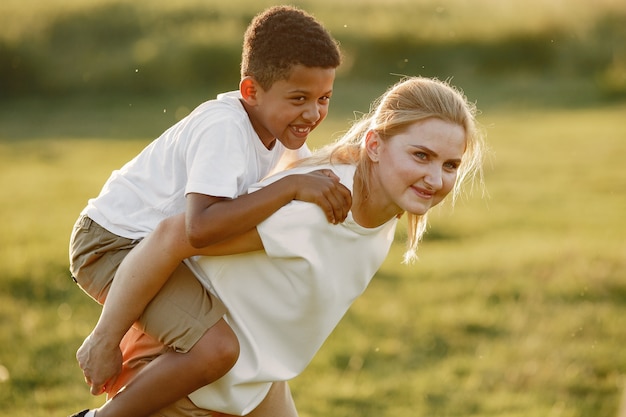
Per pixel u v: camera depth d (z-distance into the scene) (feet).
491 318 35.91
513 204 55.36
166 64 101.86
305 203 14.11
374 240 14.96
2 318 34.60
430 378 30.73
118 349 14.90
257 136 15.08
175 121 85.56
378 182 14.52
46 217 49.44
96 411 14.70
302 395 29.09
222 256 14.69
